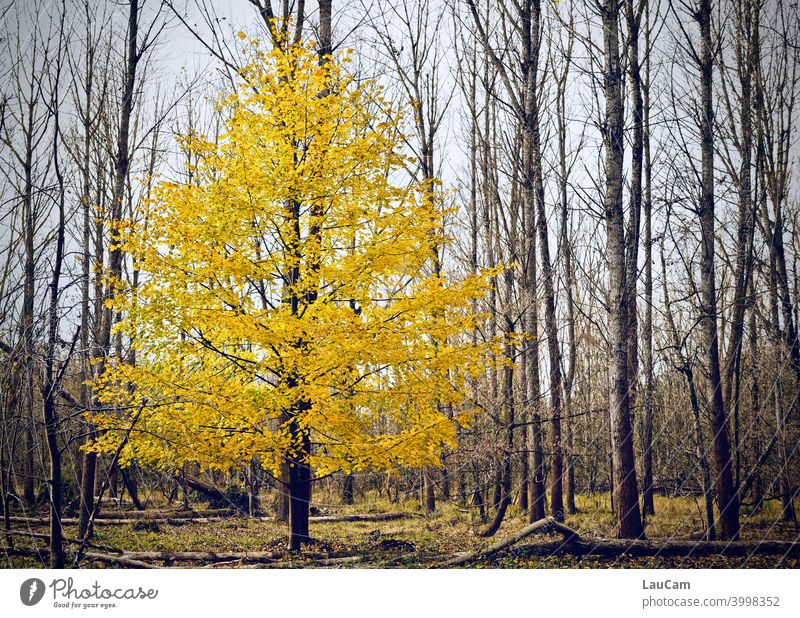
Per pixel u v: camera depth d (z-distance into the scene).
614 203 11.88
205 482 17.50
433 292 9.51
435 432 9.45
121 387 10.09
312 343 9.21
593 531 12.80
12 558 9.23
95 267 9.62
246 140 9.95
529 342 13.84
